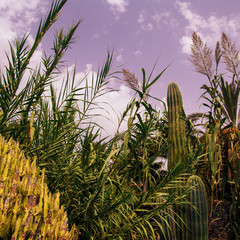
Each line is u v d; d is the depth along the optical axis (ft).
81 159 6.75
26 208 3.38
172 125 9.70
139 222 6.23
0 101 6.88
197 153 7.23
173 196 6.89
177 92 10.55
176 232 8.48
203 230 8.14
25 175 4.18
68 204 6.61
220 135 9.24
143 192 6.57
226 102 12.13
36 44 7.33
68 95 8.11
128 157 6.90
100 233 6.70
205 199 8.34
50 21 7.53
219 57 12.00
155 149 8.00
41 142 7.45
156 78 6.26
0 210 3.12
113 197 7.22
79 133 7.36
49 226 3.45
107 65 8.27
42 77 7.91
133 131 7.36
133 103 6.25
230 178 10.24
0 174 3.89
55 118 7.88
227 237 8.92
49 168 7.18
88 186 6.77
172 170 6.84
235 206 8.58
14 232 3.06
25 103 7.27
